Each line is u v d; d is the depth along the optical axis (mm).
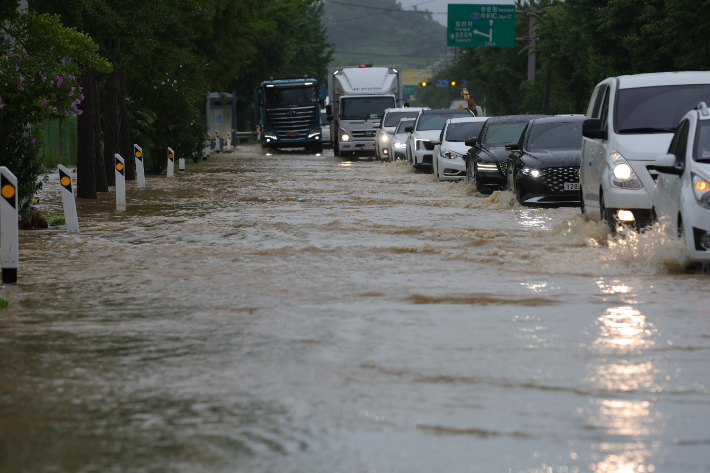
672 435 10156
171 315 17031
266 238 29172
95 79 47375
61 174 31562
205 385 12211
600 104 30203
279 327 15836
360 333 15289
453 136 59875
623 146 26281
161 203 43875
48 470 9172
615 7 84188
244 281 20844
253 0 87188
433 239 28453
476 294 18797
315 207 40500
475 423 10570
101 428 10453
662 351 13930
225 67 99188
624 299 18094
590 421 10633
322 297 18719
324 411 11055
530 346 14273
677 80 28484
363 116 99938
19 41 34062
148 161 71938
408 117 87438
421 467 9195
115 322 16422
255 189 52875
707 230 20812
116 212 39375
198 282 20781
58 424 10609
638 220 25422
